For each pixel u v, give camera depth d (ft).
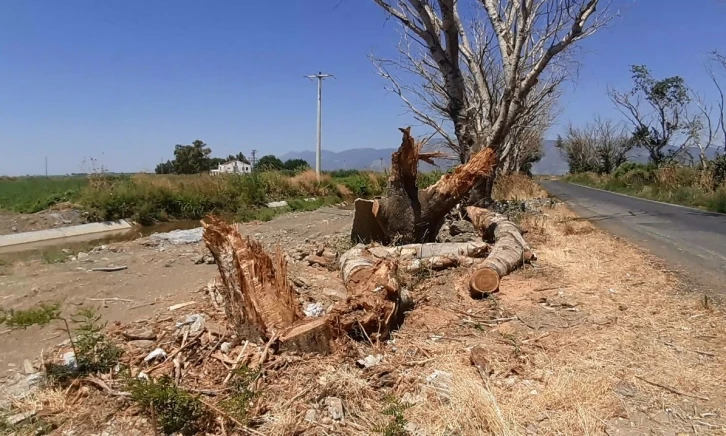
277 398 11.41
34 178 89.76
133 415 10.92
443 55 39.47
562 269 23.34
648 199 76.64
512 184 75.15
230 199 69.67
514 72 36.19
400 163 26.53
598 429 10.52
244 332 14.10
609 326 16.07
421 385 12.05
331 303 17.51
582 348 14.34
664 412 11.21
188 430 10.39
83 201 56.65
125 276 22.76
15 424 10.75
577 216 48.75
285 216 55.06
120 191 58.75
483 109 40.75
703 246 31.17
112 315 17.19
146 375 12.32
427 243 26.21
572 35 35.04
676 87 128.88
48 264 27.35
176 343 14.15
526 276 21.97
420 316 16.80
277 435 10.19
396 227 27.22
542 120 79.92
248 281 14.17
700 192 65.98
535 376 12.66
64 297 19.36
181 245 34.17
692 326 16.10
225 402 10.79
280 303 14.12
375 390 12.00
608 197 82.79
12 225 50.39
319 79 108.78
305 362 12.75
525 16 35.32
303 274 21.66
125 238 49.16
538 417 10.94
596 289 20.18
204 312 16.46
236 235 15.33
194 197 64.54
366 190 98.99
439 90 43.52
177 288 20.30
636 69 131.75
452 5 37.37
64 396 11.71
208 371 12.70
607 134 186.91
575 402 11.40
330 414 10.91
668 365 13.30
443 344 14.57
